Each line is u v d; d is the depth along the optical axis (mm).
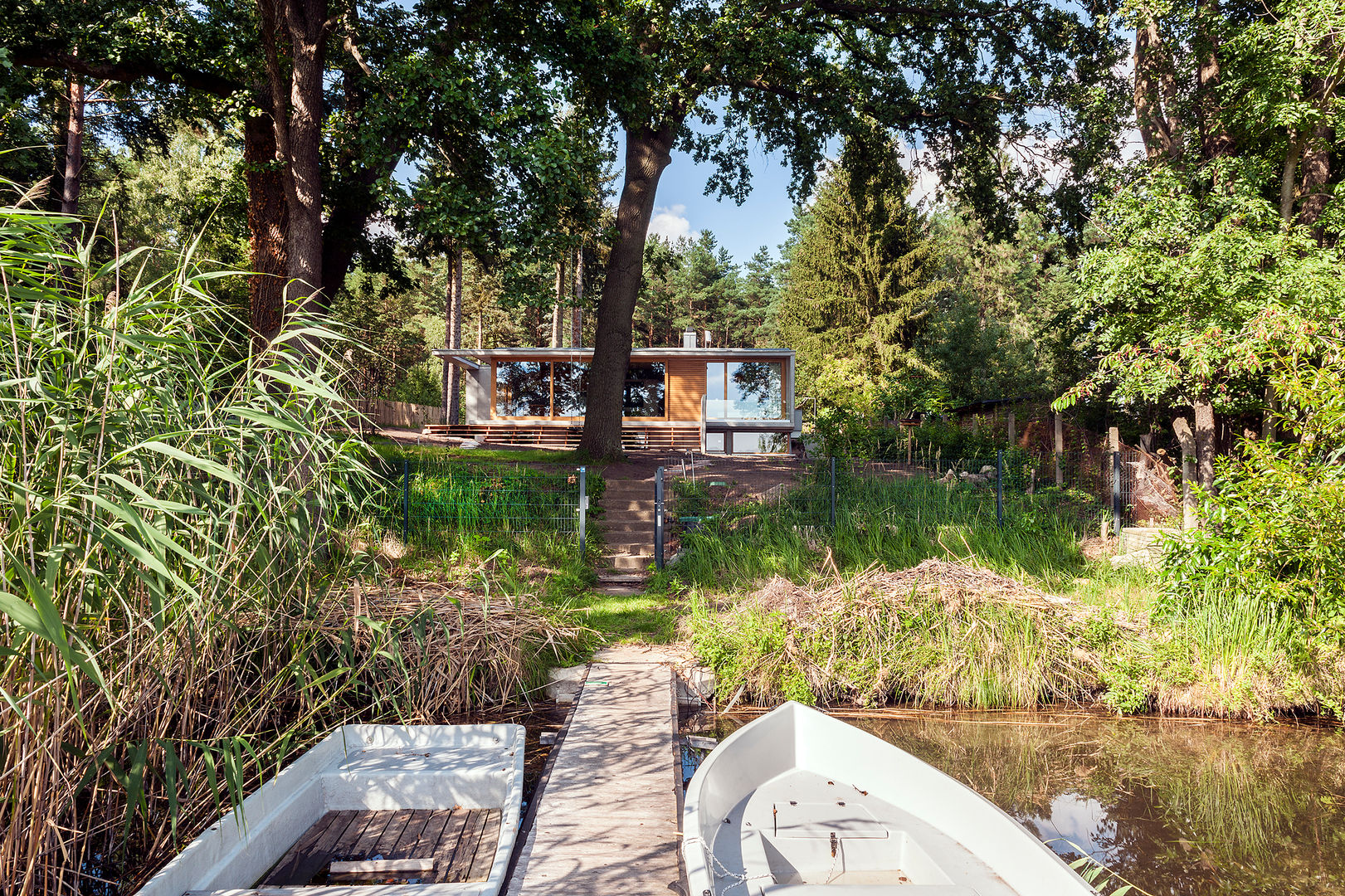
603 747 5270
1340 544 6480
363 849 4047
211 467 2918
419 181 11461
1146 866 4336
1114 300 11500
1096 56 15797
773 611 7402
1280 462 6809
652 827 4082
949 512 11555
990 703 6953
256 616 5020
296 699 5797
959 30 16844
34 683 2973
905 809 4129
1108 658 7102
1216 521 7344
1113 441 13227
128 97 17156
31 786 3178
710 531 11109
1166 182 11234
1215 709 6723
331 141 14633
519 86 11500
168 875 3137
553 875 3559
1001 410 22484
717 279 65875
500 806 4570
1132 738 6262
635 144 17016
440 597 7414
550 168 11492
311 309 10609
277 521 4469
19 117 13164
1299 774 5570
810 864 3746
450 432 24078
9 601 2051
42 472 3072
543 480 12805
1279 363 8227
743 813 4043
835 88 16578
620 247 17016
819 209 37438
